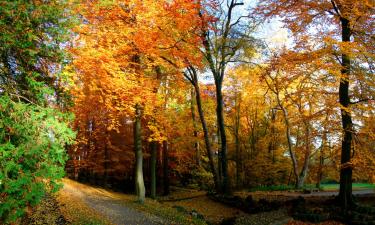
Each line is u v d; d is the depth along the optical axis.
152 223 12.88
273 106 34.00
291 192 25.42
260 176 37.00
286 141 36.41
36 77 7.14
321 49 14.45
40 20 6.57
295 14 16.02
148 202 19.02
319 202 18.41
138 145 18.98
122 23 15.06
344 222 14.95
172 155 34.56
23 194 5.78
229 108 34.91
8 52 6.61
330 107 15.36
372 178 15.62
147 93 15.86
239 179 37.66
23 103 6.31
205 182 33.00
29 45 6.44
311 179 37.62
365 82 14.78
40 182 5.96
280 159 37.03
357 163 15.21
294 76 15.70
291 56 15.19
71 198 17.41
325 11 16.06
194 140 29.09
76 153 33.72
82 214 12.98
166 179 30.69
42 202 12.11
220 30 21.61
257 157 36.03
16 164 5.66
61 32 6.99
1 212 5.50
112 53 14.11
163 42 16.56
